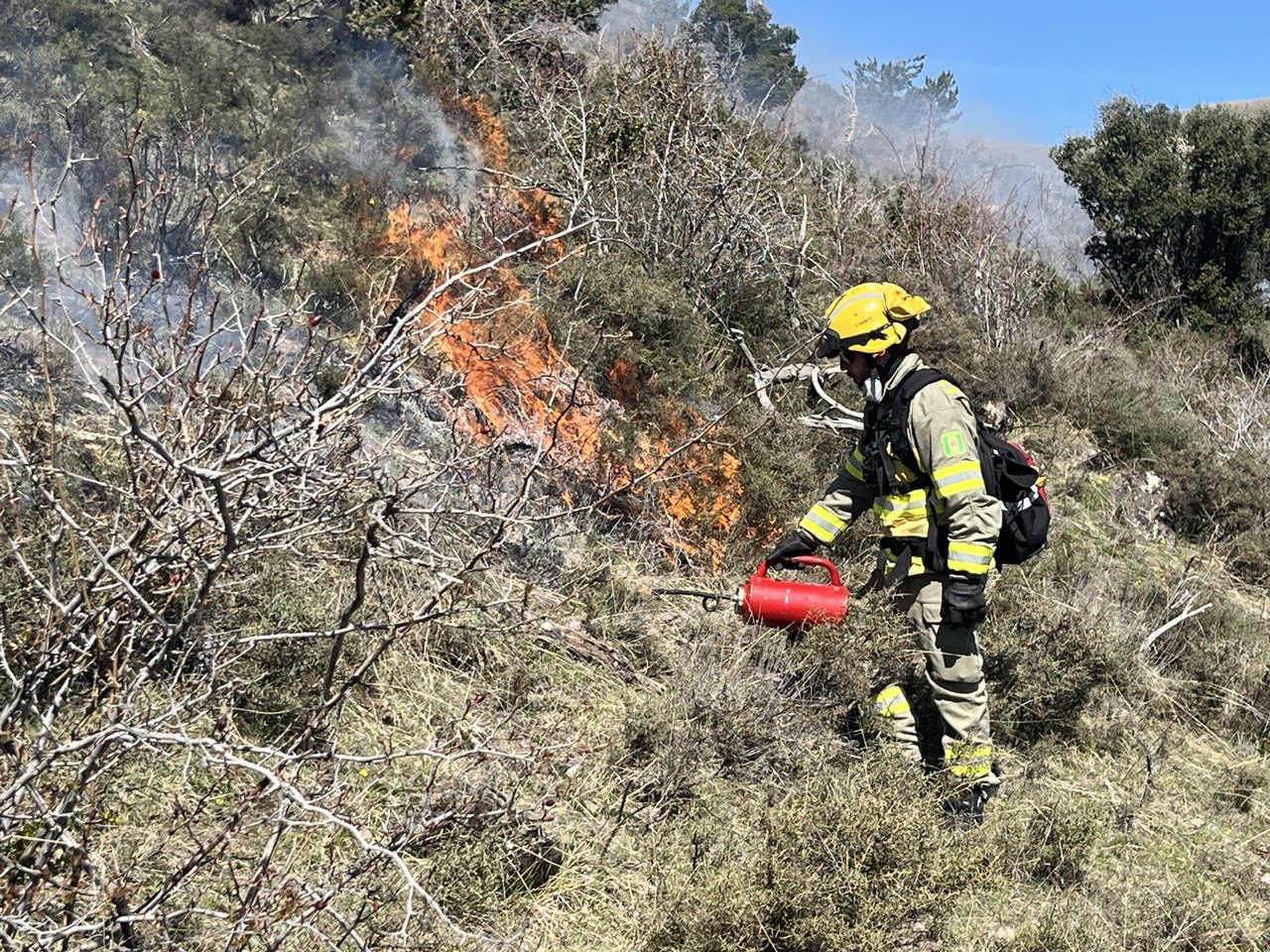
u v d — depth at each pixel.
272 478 2.47
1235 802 4.49
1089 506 7.32
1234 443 9.04
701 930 2.89
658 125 7.53
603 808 3.43
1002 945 3.26
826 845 3.06
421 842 2.89
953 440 3.65
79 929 2.09
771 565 4.15
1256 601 6.87
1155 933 3.45
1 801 2.07
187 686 2.81
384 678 3.58
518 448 4.84
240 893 2.53
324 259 5.72
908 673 4.14
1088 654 4.75
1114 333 11.01
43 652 2.32
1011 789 4.14
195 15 7.61
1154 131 15.46
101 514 2.95
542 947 2.88
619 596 4.50
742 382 6.42
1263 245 14.66
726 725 3.78
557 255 6.58
